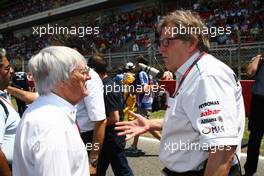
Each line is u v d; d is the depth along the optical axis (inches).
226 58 500.7
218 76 75.9
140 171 216.8
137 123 96.0
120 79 291.0
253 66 185.0
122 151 149.3
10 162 102.7
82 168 71.5
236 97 81.4
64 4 1322.6
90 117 125.7
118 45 1008.2
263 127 186.5
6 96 111.7
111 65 639.8
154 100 325.7
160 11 1049.5
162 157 86.4
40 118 68.4
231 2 846.5
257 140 188.4
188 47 81.4
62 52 74.7
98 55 149.0
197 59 80.5
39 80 73.8
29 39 1441.9
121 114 153.1
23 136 68.7
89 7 1243.2
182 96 79.1
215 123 73.7
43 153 65.9
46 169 65.6
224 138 73.2
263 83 181.9
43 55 74.2
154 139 300.7
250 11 775.1
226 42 642.8
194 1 971.9
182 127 80.5
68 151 68.3
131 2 1169.4
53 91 73.8
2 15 1737.2
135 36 985.5
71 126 71.4
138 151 258.4
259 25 716.7
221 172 73.7
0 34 1798.7
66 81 73.8
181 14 82.8
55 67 72.9
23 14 1552.7
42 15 1437.0
